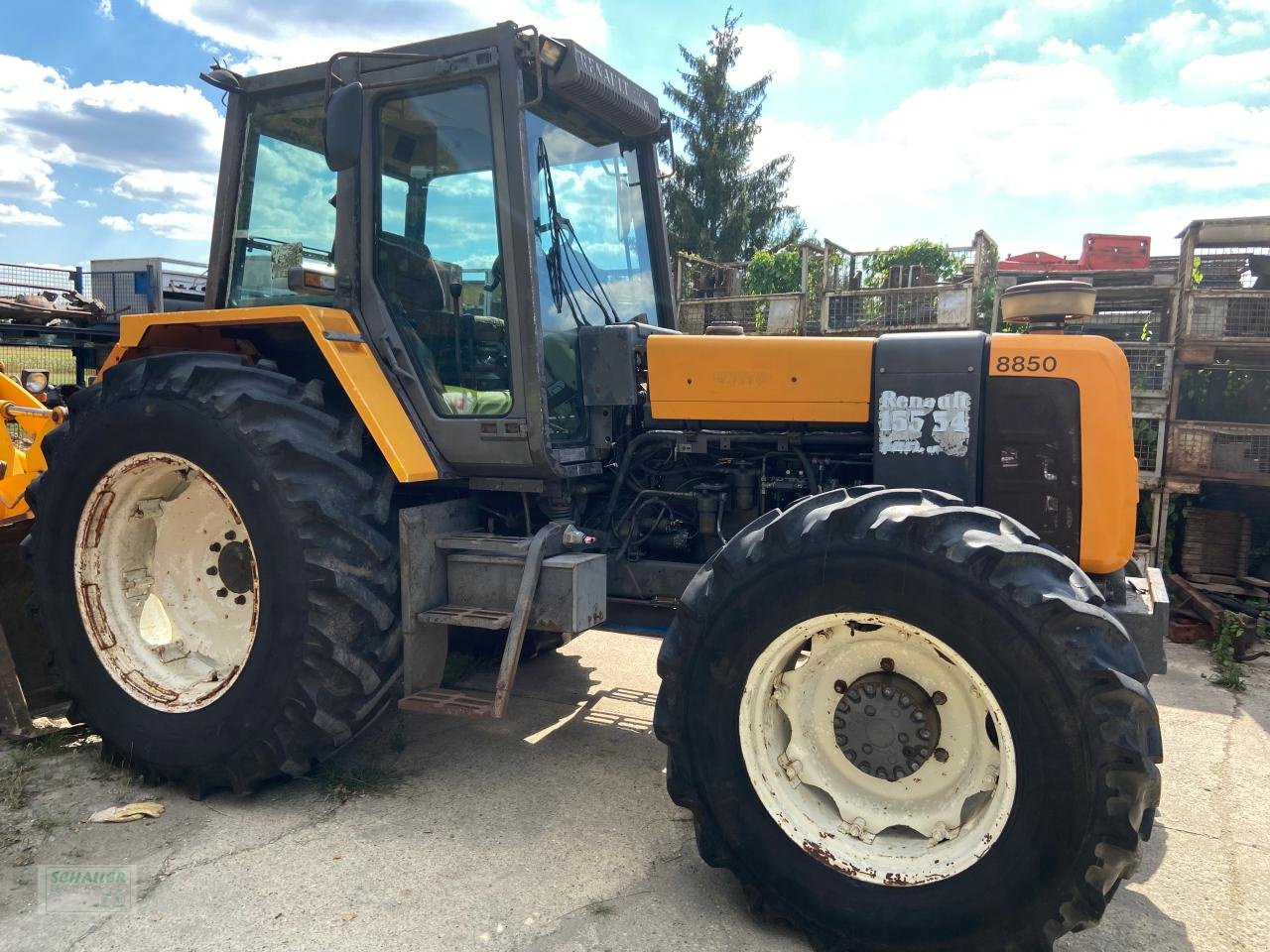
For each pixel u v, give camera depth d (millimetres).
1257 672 4637
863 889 2199
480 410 3158
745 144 29031
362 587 2910
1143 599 2639
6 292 6820
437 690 3049
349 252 3223
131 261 6590
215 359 3123
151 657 3232
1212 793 3217
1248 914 2441
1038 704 2023
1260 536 5984
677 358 3170
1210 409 6242
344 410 3248
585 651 4723
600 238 3590
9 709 3396
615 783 3143
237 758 2926
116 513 3262
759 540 2332
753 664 2330
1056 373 2725
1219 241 5738
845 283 10453
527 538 3066
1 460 3777
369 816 2881
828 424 3104
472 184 3092
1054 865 2012
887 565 2170
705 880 2541
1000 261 10258
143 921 2287
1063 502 2719
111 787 3086
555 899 2416
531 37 2932
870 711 2332
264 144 3467
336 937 2227
